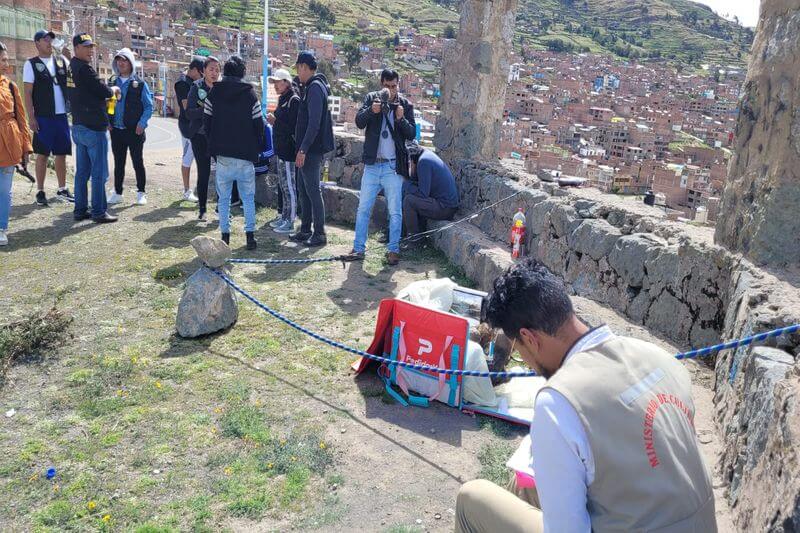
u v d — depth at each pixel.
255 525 3.07
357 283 6.61
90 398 4.12
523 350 1.90
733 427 3.03
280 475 3.46
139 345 4.92
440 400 4.34
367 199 7.16
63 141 8.81
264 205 9.88
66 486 3.29
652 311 4.75
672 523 1.55
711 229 5.00
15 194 9.31
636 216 5.39
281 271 6.85
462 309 5.06
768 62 3.87
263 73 22.52
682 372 1.80
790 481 1.95
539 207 6.37
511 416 4.13
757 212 3.89
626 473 1.55
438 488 3.42
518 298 1.81
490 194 7.52
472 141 8.59
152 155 15.02
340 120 96.19
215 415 4.00
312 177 7.49
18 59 12.70
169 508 3.15
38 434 3.72
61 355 4.70
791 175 3.70
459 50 8.53
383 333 4.60
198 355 4.81
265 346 5.01
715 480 3.01
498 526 1.96
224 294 5.25
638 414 1.60
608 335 1.79
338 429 3.94
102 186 8.13
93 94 7.69
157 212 8.96
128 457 3.55
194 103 8.11
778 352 2.90
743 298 3.54
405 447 3.80
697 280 4.34
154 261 6.79
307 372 4.65
